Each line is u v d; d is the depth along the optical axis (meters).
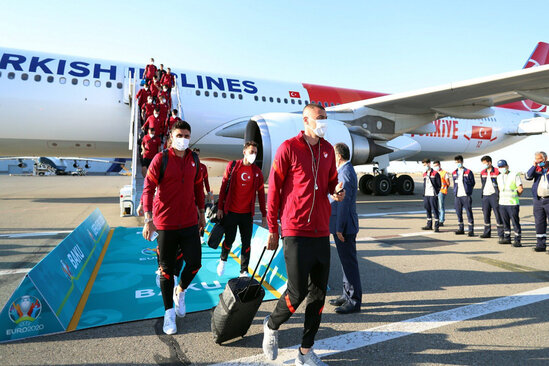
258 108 9.79
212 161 10.47
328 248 1.84
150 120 6.68
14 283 3.04
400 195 13.09
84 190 14.66
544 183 4.30
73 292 2.62
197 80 9.30
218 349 1.98
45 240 4.77
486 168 5.25
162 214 2.19
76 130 8.32
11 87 7.62
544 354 1.93
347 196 2.50
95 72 8.53
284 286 2.98
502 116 14.20
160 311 2.50
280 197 1.86
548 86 7.16
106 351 1.94
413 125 10.34
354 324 2.34
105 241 4.62
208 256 4.16
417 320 2.39
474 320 2.38
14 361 1.81
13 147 8.32
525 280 3.28
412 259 4.04
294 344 2.06
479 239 5.25
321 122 1.76
